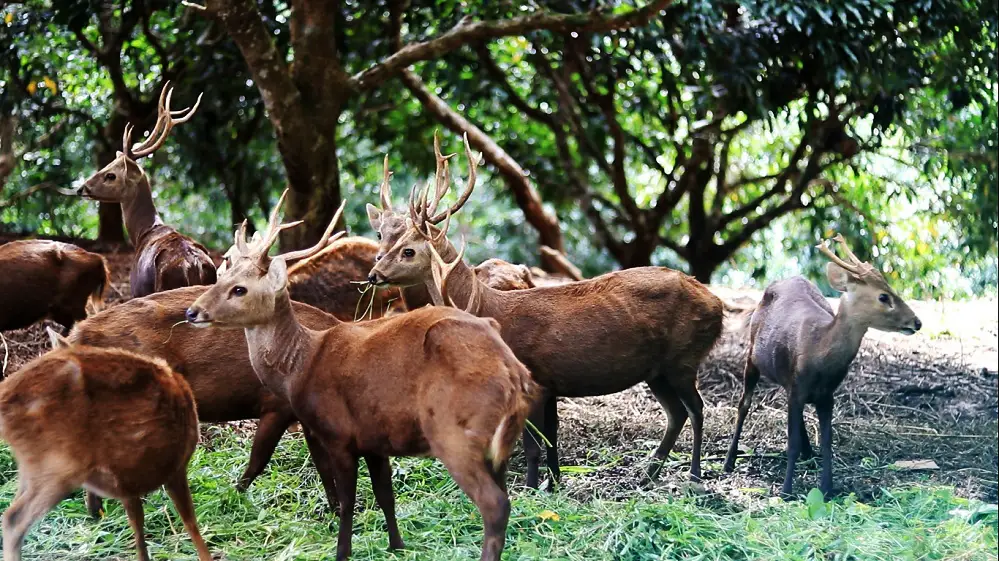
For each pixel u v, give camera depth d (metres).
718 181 18.55
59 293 9.27
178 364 7.31
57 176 17.05
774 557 6.63
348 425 6.33
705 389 10.70
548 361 8.03
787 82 15.05
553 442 8.24
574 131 18.27
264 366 6.51
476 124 20.16
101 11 14.53
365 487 7.74
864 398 10.38
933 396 10.46
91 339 7.21
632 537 6.76
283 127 12.20
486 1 14.38
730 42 13.80
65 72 16.56
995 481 8.45
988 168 16.12
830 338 7.92
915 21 14.52
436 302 7.92
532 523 7.09
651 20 13.62
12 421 5.72
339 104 12.62
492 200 22.56
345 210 19.88
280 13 15.13
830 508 7.48
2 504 7.16
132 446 5.89
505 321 8.08
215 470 7.93
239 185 16.98
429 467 8.07
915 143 16.61
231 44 14.98
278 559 6.54
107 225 15.07
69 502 7.29
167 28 16.39
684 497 7.66
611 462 8.77
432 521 7.13
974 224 16.23
